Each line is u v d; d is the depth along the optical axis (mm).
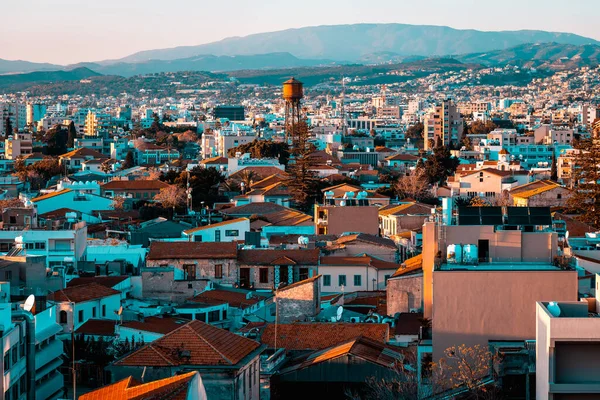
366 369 103312
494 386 85062
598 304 87562
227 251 177375
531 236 98625
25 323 109250
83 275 174375
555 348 73812
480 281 91062
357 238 194125
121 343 125562
